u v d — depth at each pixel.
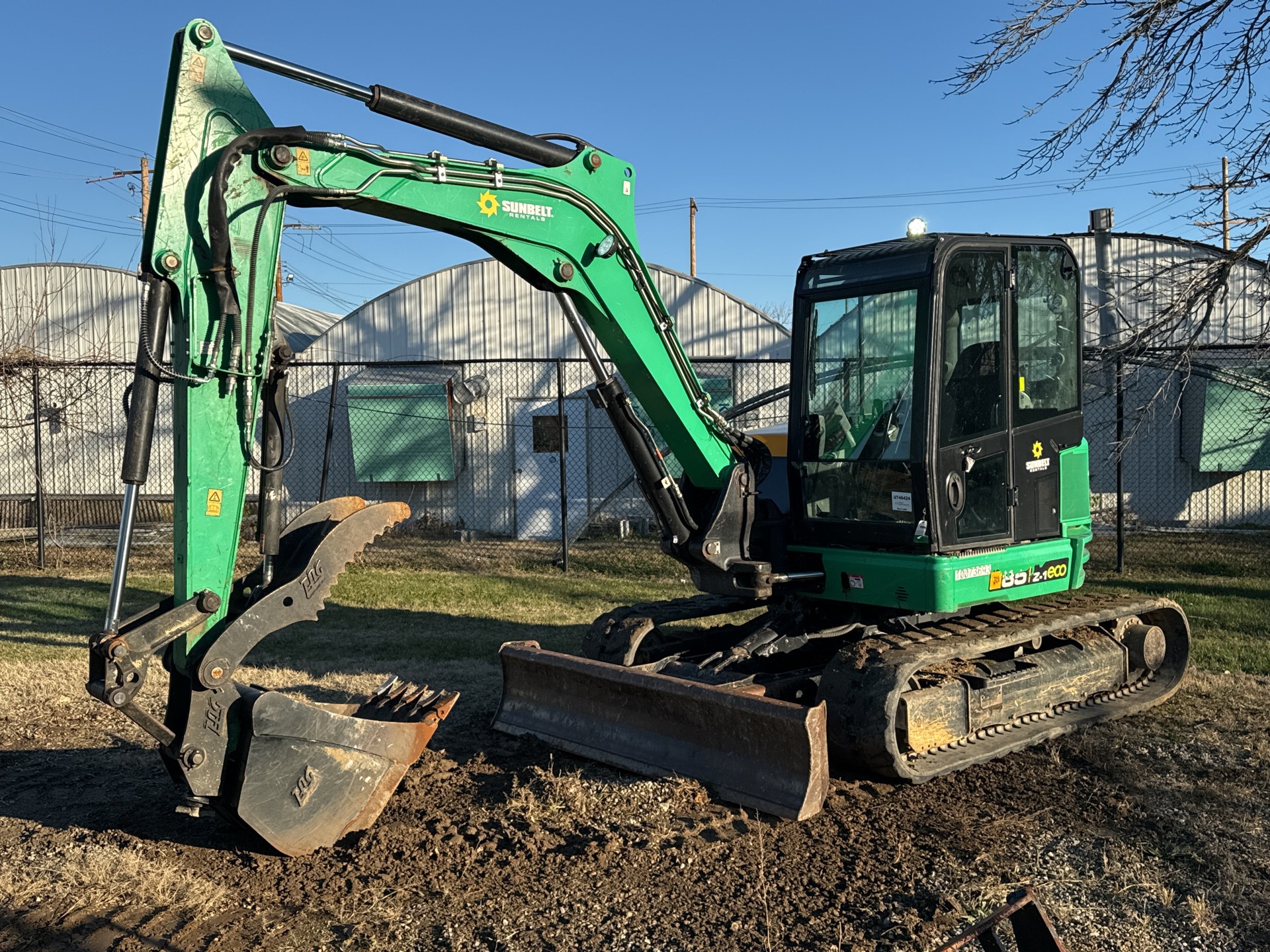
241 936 3.89
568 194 5.13
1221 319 15.70
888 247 5.79
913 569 5.54
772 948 3.73
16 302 18.70
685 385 5.71
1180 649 7.09
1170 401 16.73
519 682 6.42
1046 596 7.02
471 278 17.95
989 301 5.85
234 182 4.23
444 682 7.74
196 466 4.20
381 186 4.58
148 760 6.04
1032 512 6.10
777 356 17.05
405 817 4.94
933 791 5.34
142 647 4.03
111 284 18.59
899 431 5.65
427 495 18.20
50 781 5.68
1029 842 4.66
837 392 5.98
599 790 5.16
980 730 5.84
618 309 5.38
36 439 14.04
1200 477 17.06
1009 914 2.57
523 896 4.16
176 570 4.25
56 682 7.64
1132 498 17.11
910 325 5.63
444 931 3.90
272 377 4.57
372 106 4.50
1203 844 4.64
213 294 4.22
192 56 4.15
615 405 5.62
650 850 4.55
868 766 5.29
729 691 5.21
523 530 17.91
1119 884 4.20
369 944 3.81
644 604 6.89
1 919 4.02
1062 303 6.35
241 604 4.59
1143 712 6.73
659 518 5.91
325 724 4.52
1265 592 11.03
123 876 4.38
